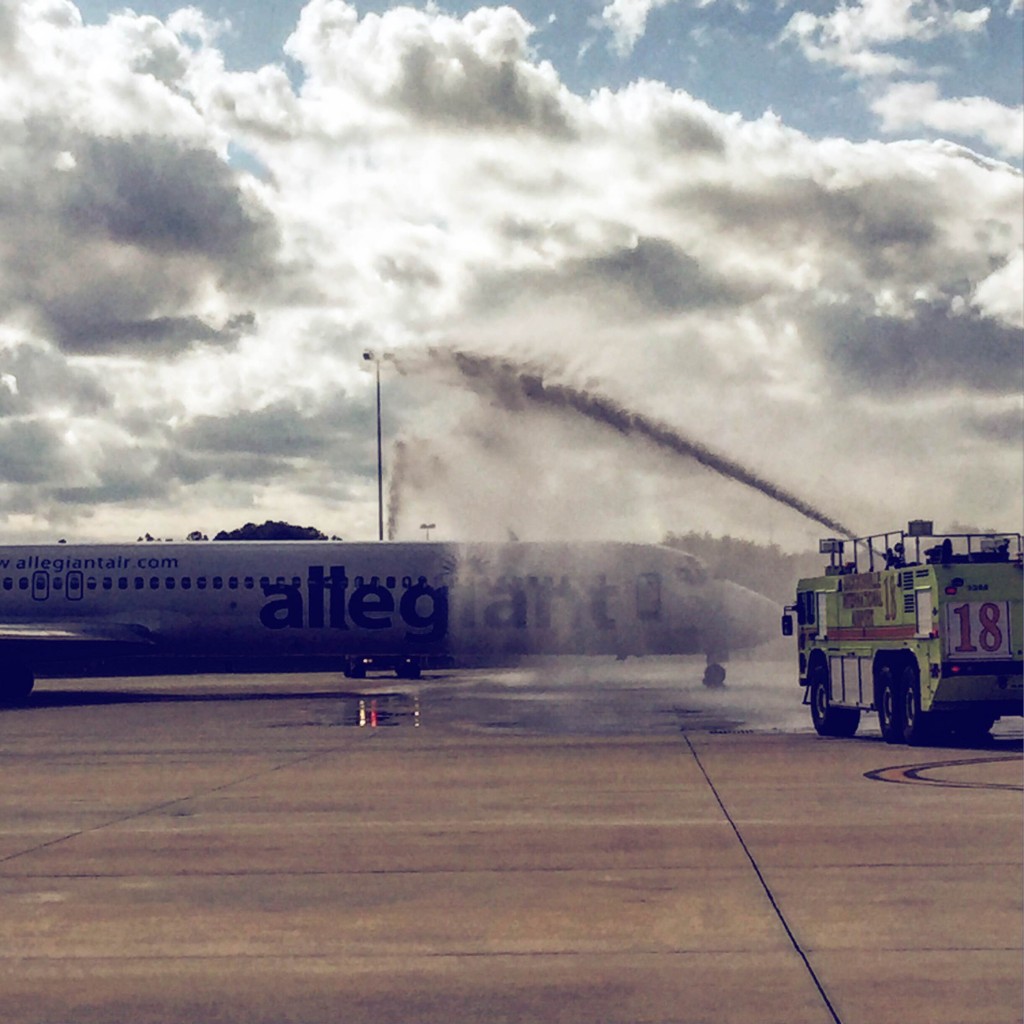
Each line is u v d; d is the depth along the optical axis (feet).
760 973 30.27
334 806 57.93
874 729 97.45
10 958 32.58
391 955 32.40
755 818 52.26
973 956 31.40
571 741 87.25
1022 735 90.74
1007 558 79.82
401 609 148.97
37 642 144.36
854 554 92.53
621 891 39.17
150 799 61.57
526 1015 27.53
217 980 30.45
